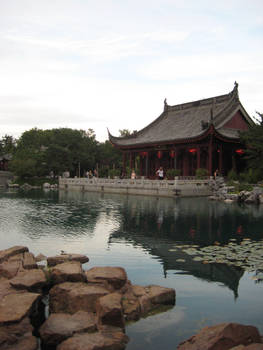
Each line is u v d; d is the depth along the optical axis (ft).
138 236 57.88
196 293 32.55
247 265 40.73
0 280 32.24
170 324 26.66
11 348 22.21
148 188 154.40
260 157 147.95
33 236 57.82
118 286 30.86
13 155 373.20
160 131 199.72
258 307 29.63
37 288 30.27
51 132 376.89
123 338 23.94
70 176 341.82
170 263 41.57
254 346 19.56
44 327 24.11
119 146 208.74
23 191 201.26
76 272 31.14
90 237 56.95
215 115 179.01
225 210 93.97
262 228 65.41
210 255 45.16
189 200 127.13
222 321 27.17
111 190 178.70
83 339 22.40
